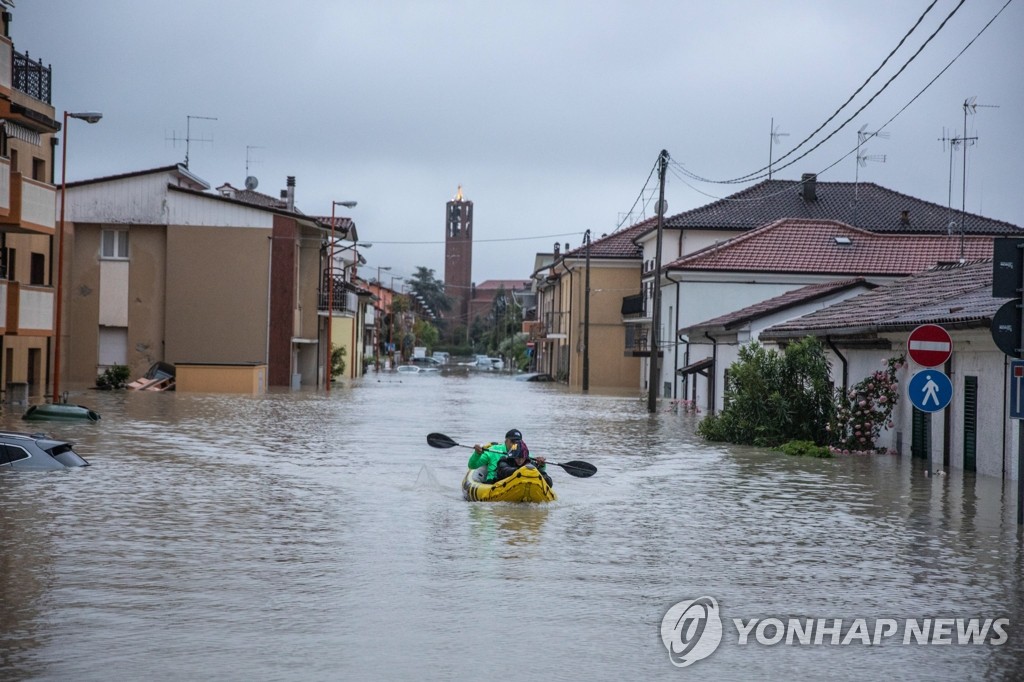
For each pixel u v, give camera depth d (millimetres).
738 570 11023
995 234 57562
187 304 48719
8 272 35844
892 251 49375
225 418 30656
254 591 9695
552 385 66875
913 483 18422
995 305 18828
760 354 26250
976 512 15180
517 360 112500
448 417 33906
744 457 22812
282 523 13391
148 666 7426
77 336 48531
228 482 17125
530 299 128875
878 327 22125
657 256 39938
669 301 53625
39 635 8172
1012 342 13016
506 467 16109
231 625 8516
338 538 12430
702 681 7359
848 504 15875
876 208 60625
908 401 22875
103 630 8320
